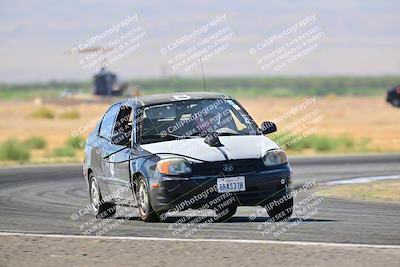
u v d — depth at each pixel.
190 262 28.38
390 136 131.62
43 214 44.28
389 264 27.23
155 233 35.00
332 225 36.31
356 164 77.25
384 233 33.72
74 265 28.47
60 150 103.94
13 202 51.28
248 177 37.09
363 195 50.97
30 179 68.31
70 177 69.44
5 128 181.75
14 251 31.34
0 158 97.44
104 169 41.91
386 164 76.12
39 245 32.50
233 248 30.47
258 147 38.06
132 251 30.58
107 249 31.16
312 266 27.27
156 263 28.38
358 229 34.97
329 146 103.19
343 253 29.03
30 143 123.69
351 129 153.38
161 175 37.03
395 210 42.44
